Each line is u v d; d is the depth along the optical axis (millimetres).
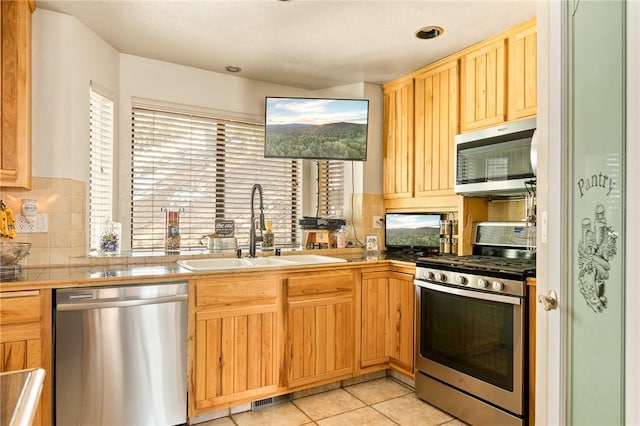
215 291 2332
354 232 3510
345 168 3613
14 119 2100
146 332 2135
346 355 2781
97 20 2463
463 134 2783
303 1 2240
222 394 2346
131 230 2994
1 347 1863
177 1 2244
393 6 2287
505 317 2166
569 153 1231
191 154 3207
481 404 2271
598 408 1100
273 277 2518
